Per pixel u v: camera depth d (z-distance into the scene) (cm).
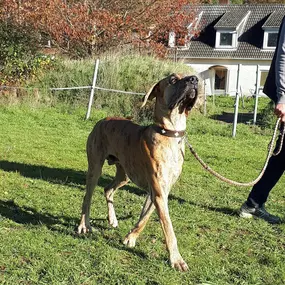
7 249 286
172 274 263
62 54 1256
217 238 325
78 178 473
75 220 346
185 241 314
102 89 899
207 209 390
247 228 349
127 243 301
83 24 1219
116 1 1269
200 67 2114
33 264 269
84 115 907
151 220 353
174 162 273
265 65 2038
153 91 278
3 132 718
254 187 366
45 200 391
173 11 1337
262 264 288
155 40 1346
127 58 1058
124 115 941
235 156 648
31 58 1031
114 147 308
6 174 469
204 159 612
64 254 286
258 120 1020
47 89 975
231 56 2061
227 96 1770
